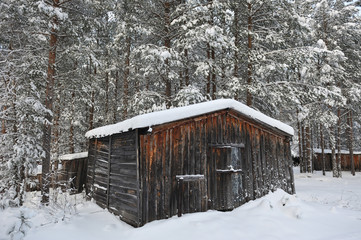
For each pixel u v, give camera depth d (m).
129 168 6.66
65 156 12.63
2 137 8.50
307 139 21.83
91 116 17.80
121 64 16.95
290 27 13.38
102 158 9.05
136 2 12.76
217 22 13.94
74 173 11.77
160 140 6.71
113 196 7.59
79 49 10.20
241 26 14.55
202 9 11.71
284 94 12.70
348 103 20.72
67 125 18.97
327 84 18.73
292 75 14.05
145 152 6.43
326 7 19.20
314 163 27.47
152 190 6.38
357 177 18.72
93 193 9.58
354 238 5.51
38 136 9.30
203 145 7.48
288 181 9.68
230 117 8.23
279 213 7.18
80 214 7.06
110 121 19.50
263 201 7.57
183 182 6.89
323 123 18.36
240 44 14.40
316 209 7.70
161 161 6.64
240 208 7.57
